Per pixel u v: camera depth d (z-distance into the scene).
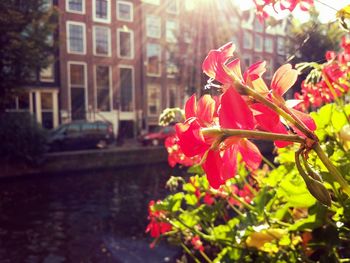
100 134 15.38
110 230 6.14
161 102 18.09
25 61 12.22
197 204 1.84
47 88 13.81
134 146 16.39
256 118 0.56
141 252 4.51
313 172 0.51
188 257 3.36
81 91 14.48
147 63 16.59
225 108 0.52
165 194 8.86
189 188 1.79
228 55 0.59
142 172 12.94
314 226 1.12
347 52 1.37
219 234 1.52
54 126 14.76
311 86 1.46
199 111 0.57
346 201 1.03
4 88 12.79
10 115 12.97
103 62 13.15
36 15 11.01
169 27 14.58
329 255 1.12
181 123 0.57
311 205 1.09
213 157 0.52
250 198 1.83
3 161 12.45
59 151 14.59
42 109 14.14
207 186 1.74
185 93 16.08
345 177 1.03
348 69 1.38
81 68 13.09
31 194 9.69
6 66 12.49
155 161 15.44
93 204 8.34
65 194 9.56
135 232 5.88
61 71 13.31
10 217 7.35
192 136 0.53
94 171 13.95
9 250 5.45
